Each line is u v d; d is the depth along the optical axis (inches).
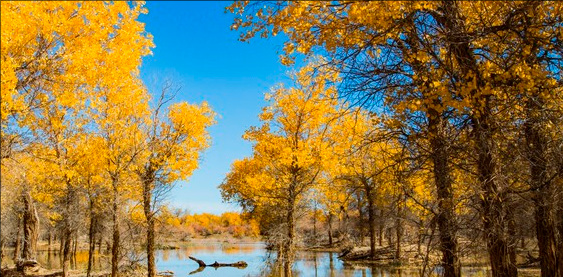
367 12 201.6
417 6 193.5
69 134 386.0
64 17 246.1
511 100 221.1
